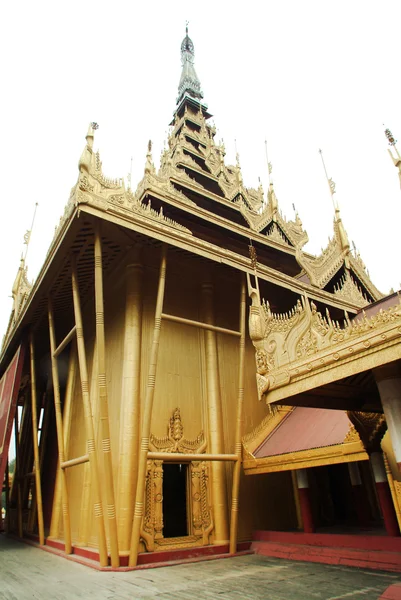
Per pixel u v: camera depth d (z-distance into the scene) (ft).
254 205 83.92
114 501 37.63
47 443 74.74
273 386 27.53
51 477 67.00
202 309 55.36
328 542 38.22
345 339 23.34
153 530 40.27
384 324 21.31
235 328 58.23
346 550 35.27
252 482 50.03
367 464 56.29
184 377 49.90
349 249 76.38
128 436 41.50
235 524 43.29
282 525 49.93
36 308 60.29
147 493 41.19
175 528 47.60
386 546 33.09
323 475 55.36
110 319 53.42
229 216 78.95
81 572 34.65
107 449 37.11
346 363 23.12
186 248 45.78
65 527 44.57
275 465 43.24
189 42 126.93
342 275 75.41
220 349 54.85
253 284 56.29
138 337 46.80
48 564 39.55
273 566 35.37
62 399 74.43
